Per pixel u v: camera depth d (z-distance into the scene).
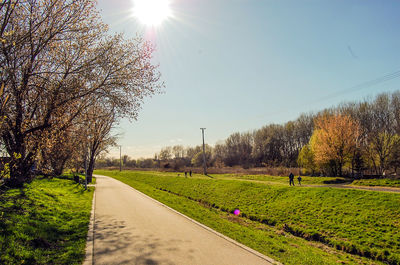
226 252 7.55
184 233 9.59
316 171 46.03
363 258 9.75
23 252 6.05
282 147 83.62
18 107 10.09
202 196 24.61
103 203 16.92
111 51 12.12
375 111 49.50
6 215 8.01
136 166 121.19
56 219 9.91
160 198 20.94
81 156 28.19
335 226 12.70
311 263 7.21
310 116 75.44
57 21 10.52
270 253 7.88
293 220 14.73
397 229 11.02
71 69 11.68
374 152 42.44
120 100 12.58
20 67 9.70
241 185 24.16
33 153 11.52
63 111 11.52
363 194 15.26
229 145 101.06
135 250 7.39
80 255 6.72
